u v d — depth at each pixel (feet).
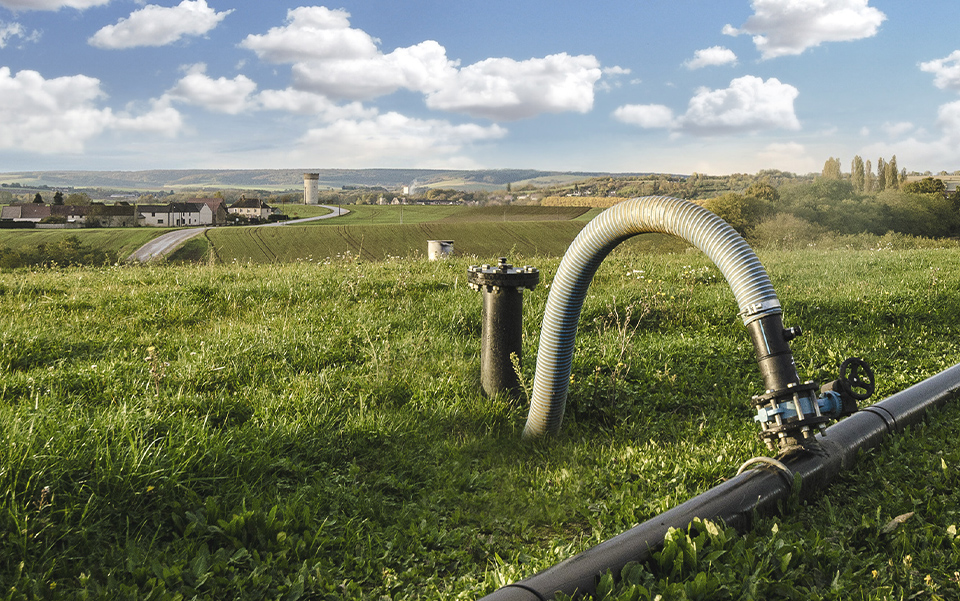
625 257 52.42
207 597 9.23
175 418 14.06
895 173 407.85
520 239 252.01
